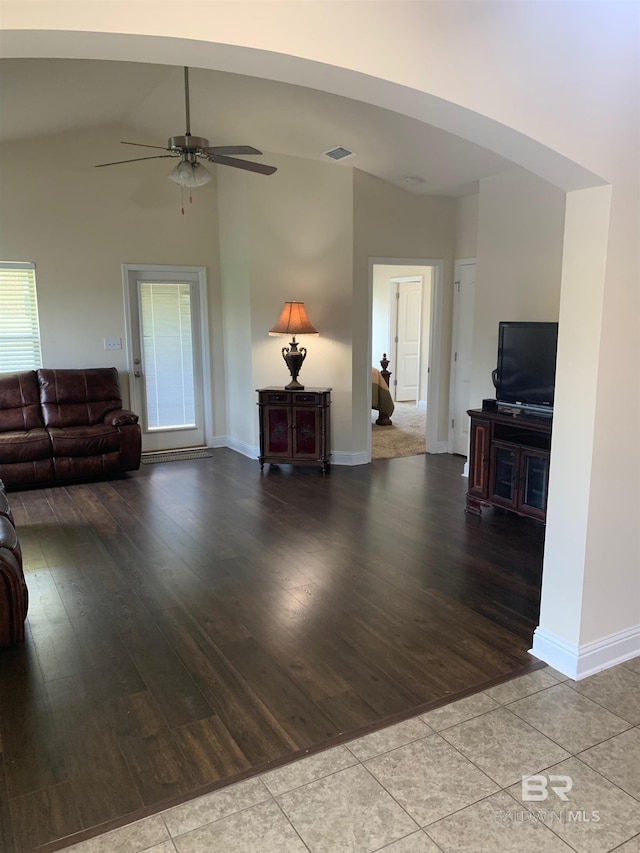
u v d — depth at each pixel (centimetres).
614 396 242
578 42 214
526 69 207
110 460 532
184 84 422
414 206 570
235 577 344
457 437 625
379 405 775
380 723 222
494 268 508
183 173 397
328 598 320
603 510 247
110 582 338
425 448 654
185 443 659
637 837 174
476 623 295
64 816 180
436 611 306
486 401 450
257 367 595
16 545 286
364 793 190
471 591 328
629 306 239
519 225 482
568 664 253
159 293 618
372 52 183
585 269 235
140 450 547
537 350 411
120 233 588
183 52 170
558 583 256
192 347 644
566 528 251
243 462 605
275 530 418
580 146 218
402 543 395
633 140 229
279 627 290
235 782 194
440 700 236
